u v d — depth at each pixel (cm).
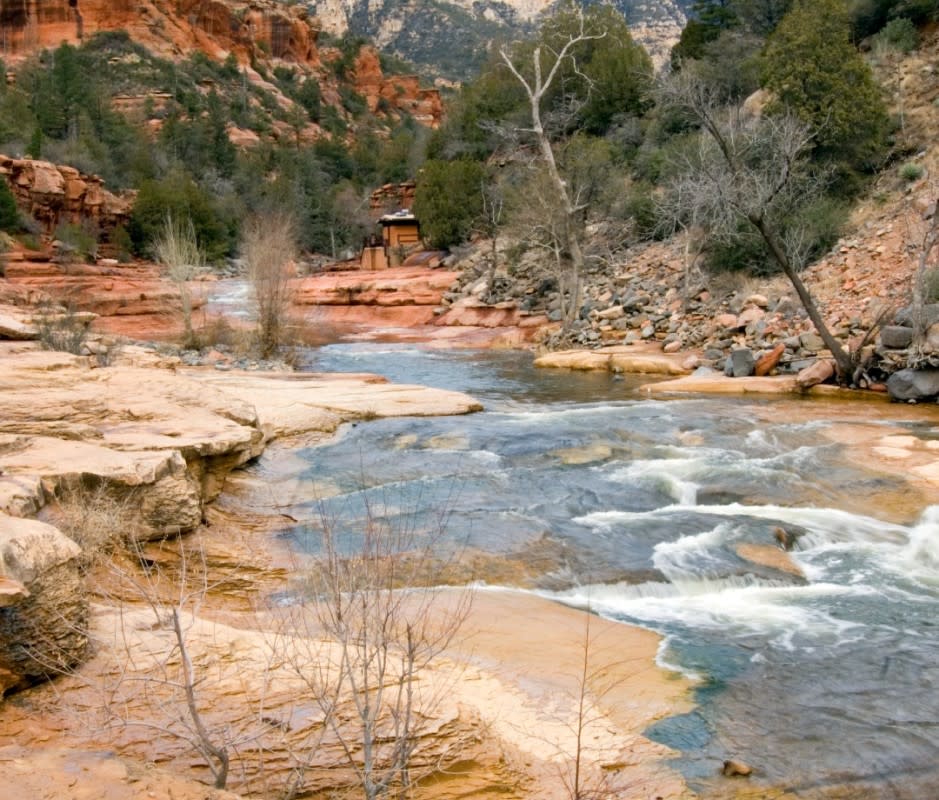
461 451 1295
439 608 751
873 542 958
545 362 2409
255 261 2516
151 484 859
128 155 7869
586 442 1323
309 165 8769
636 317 2680
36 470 782
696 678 645
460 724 516
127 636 581
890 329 1755
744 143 2566
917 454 1223
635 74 4653
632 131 4378
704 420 1488
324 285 4222
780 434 1371
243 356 2439
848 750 551
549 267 3438
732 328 2233
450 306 3684
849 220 2603
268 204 7012
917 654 693
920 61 3098
